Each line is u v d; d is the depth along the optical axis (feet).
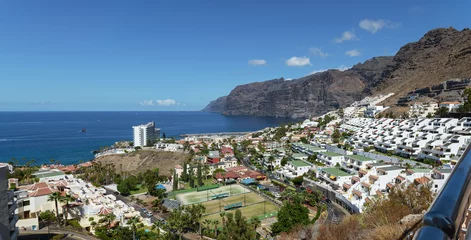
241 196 276.62
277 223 174.60
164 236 171.83
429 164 270.05
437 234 7.66
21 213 183.21
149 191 287.48
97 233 174.60
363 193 219.41
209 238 185.88
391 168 233.35
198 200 267.80
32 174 305.73
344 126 549.95
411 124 377.91
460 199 8.98
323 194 256.11
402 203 67.00
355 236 52.21
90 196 225.35
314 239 60.95
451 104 416.26
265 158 402.93
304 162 344.90
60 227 181.27
